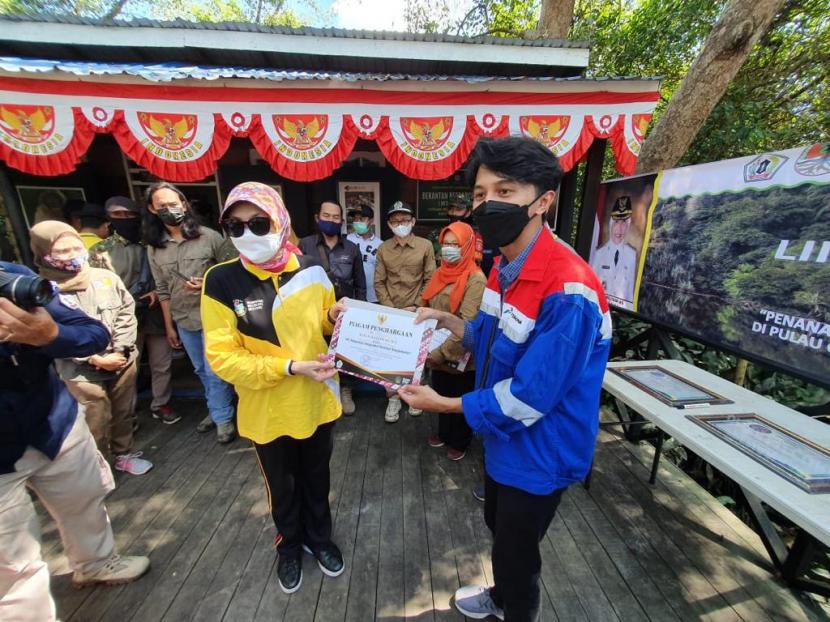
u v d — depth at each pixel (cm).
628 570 173
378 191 434
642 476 236
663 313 239
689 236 217
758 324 180
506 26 789
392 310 138
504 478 109
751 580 169
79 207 315
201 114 250
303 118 257
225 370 129
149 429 284
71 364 195
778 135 493
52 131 243
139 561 167
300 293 141
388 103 260
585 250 331
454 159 273
